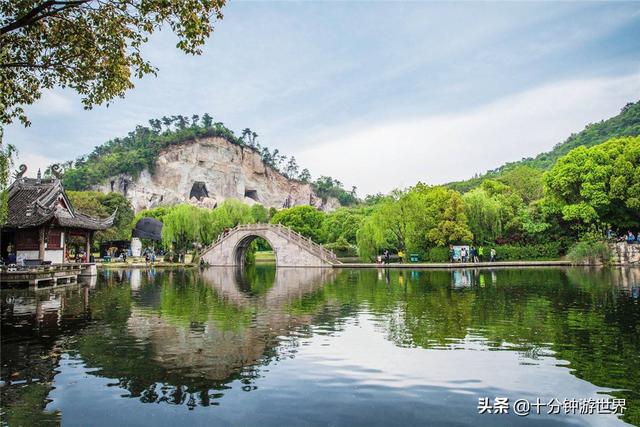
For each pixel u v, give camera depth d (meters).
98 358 10.88
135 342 12.56
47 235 33.31
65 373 9.72
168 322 15.77
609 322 14.53
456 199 55.81
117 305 20.27
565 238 55.84
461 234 54.19
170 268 57.28
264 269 53.62
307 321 15.77
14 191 35.22
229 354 11.20
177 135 179.12
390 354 11.10
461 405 7.91
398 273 40.91
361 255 57.56
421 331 13.75
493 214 58.16
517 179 81.19
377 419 7.36
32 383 9.09
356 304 19.97
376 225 56.34
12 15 12.88
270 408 7.81
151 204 154.12
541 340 12.29
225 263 64.00
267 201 187.38
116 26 13.19
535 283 27.84
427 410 7.71
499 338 12.62
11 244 33.72
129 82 14.82
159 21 13.06
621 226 52.88
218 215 73.69
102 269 53.69
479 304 18.98
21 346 12.12
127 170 160.62
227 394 8.45
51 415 7.55
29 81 14.73
